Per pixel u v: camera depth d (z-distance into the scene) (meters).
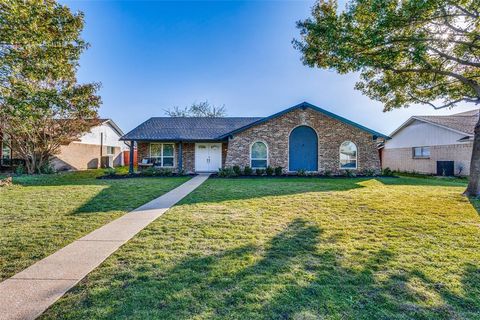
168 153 18.14
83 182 12.15
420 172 19.17
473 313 2.52
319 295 2.79
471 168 8.70
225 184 11.50
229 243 4.32
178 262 3.59
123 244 4.29
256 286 2.97
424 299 2.73
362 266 3.48
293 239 4.51
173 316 2.44
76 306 2.61
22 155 17.03
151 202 7.61
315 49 9.66
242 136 16.23
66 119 16.28
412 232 4.88
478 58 9.35
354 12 8.34
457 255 3.82
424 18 7.81
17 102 7.11
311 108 15.97
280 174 15.64
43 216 6.06
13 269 3.42
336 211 6.48
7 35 6.47
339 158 16.02
